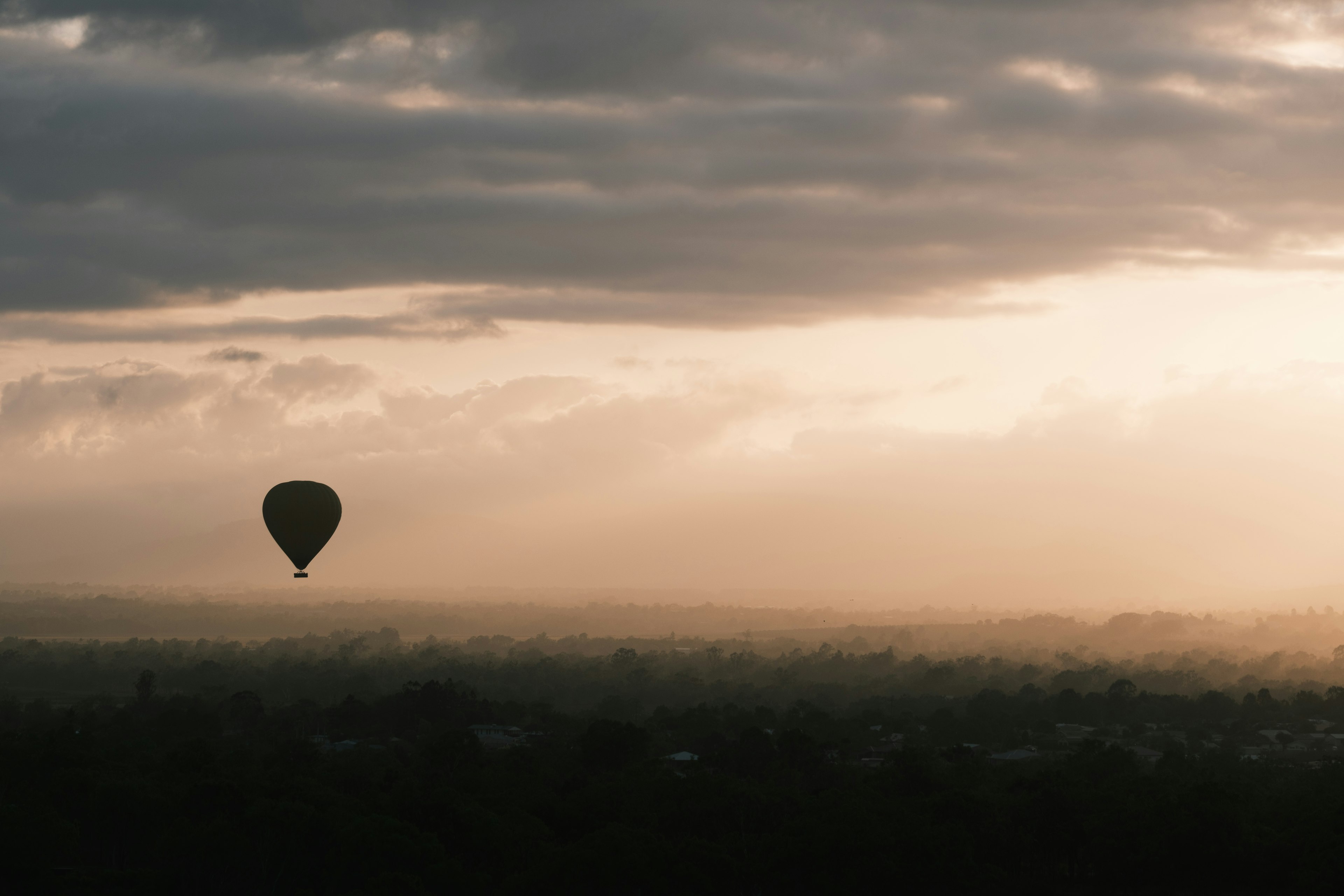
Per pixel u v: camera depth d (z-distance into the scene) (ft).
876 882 361.71
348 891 351.67
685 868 357.61
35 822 368.48
